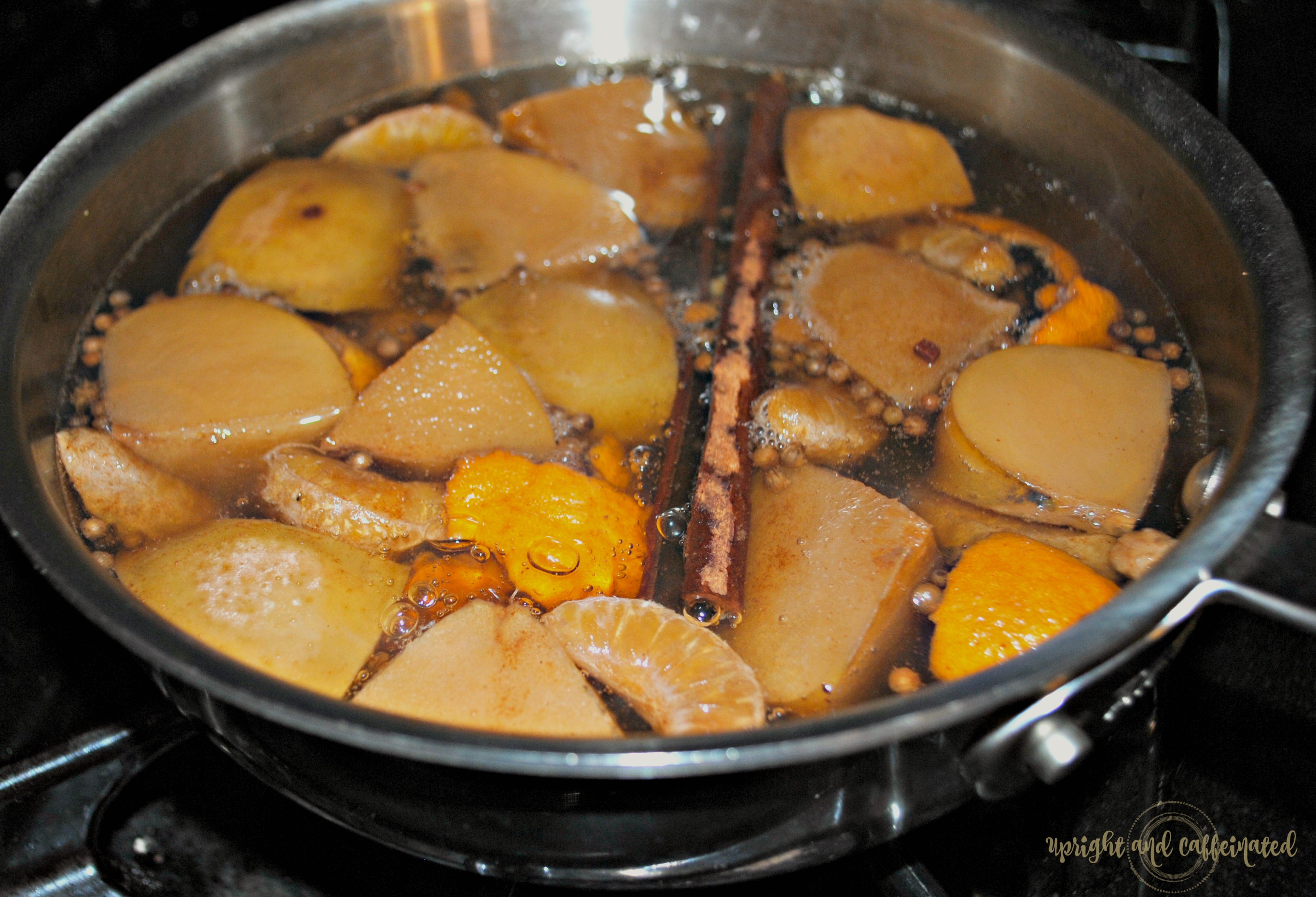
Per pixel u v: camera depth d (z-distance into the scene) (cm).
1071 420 32
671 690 29
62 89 42
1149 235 36
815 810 27
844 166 38
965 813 32
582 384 34
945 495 32
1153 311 35
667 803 27
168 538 32
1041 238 36
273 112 39
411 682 29
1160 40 42
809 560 31
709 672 29
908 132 38
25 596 34
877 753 26
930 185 38
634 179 39
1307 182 37
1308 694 32
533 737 24
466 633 29
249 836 32
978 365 33
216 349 34
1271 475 27
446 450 33
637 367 34
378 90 40
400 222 37
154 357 34
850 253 36
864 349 34
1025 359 33
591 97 40
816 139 38
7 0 42
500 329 34
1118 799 31
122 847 31
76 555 26
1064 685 26
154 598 30
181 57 37
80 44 43
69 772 31
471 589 31
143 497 32
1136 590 26
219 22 45
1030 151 39
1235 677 33
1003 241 36
